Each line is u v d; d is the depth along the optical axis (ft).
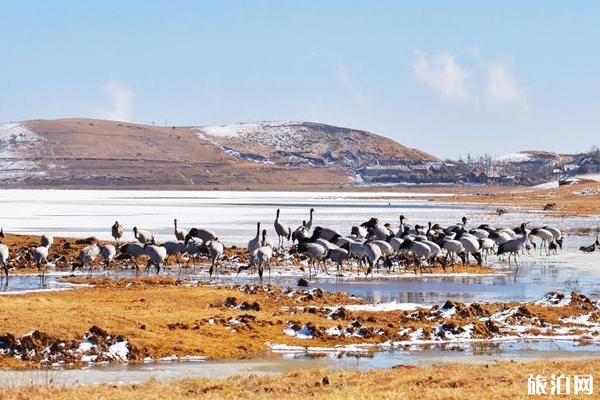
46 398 63.00
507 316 106.01
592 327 103.35
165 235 242.37
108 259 153.89
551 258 187.93
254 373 78.43
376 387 65.16
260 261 142.51
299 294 121.29
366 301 120.67
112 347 85.71
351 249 158.81
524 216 360.89
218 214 380.58
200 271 157.99
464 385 65.36
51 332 86.22
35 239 201.67
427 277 152.46
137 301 112.88
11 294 120.47
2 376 75.82
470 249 167.73
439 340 95.76
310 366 82.12
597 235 255.50
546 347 92.22
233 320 99.66
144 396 63.52
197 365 82.69
